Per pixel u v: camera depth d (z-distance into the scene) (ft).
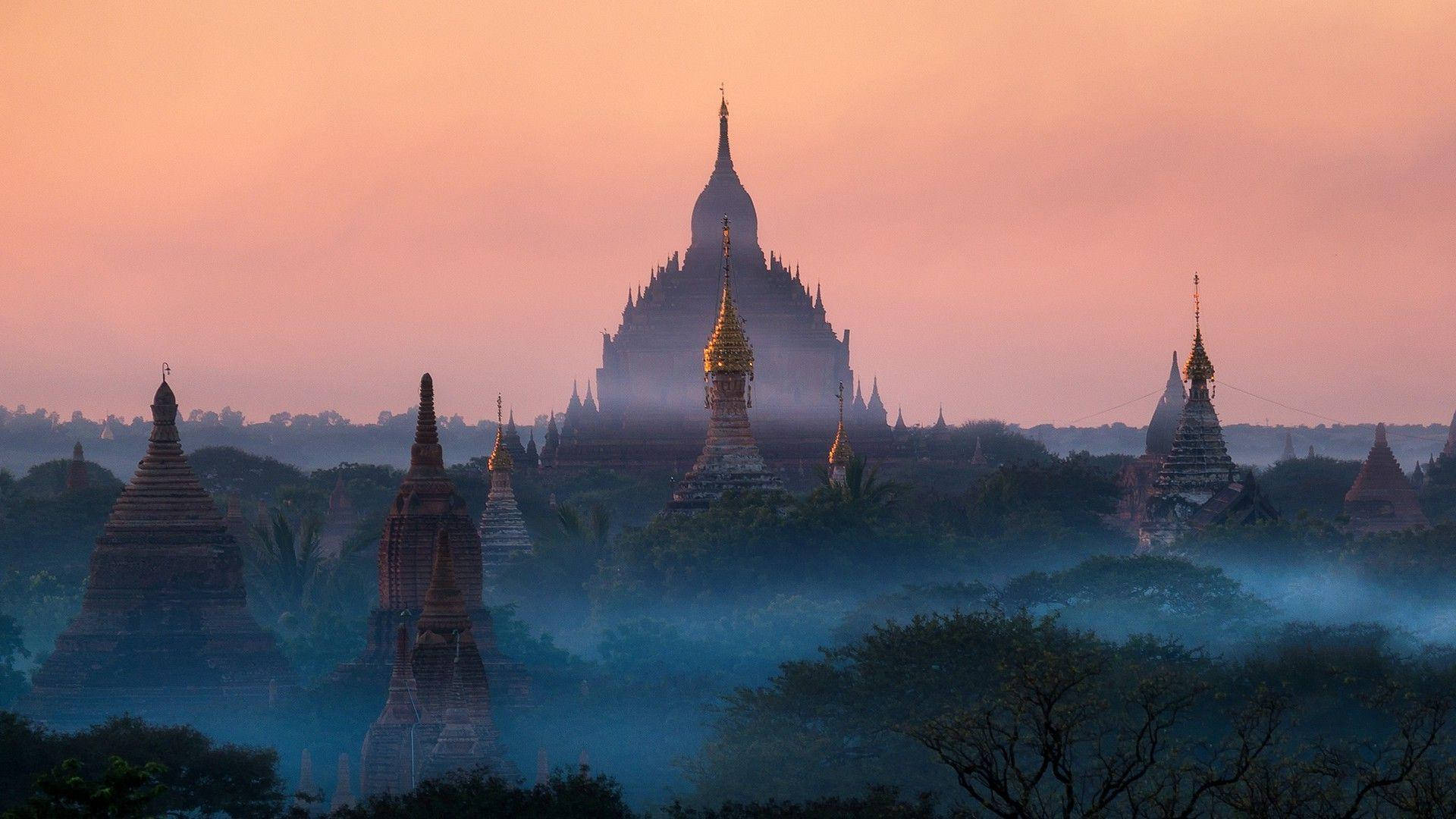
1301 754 480.64
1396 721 488.85
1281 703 446.19
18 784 494.59
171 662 649.61
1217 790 382.83
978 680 520.01
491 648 629.10
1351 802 404.16
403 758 549.95
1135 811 376.68
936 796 466.29
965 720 393.91
